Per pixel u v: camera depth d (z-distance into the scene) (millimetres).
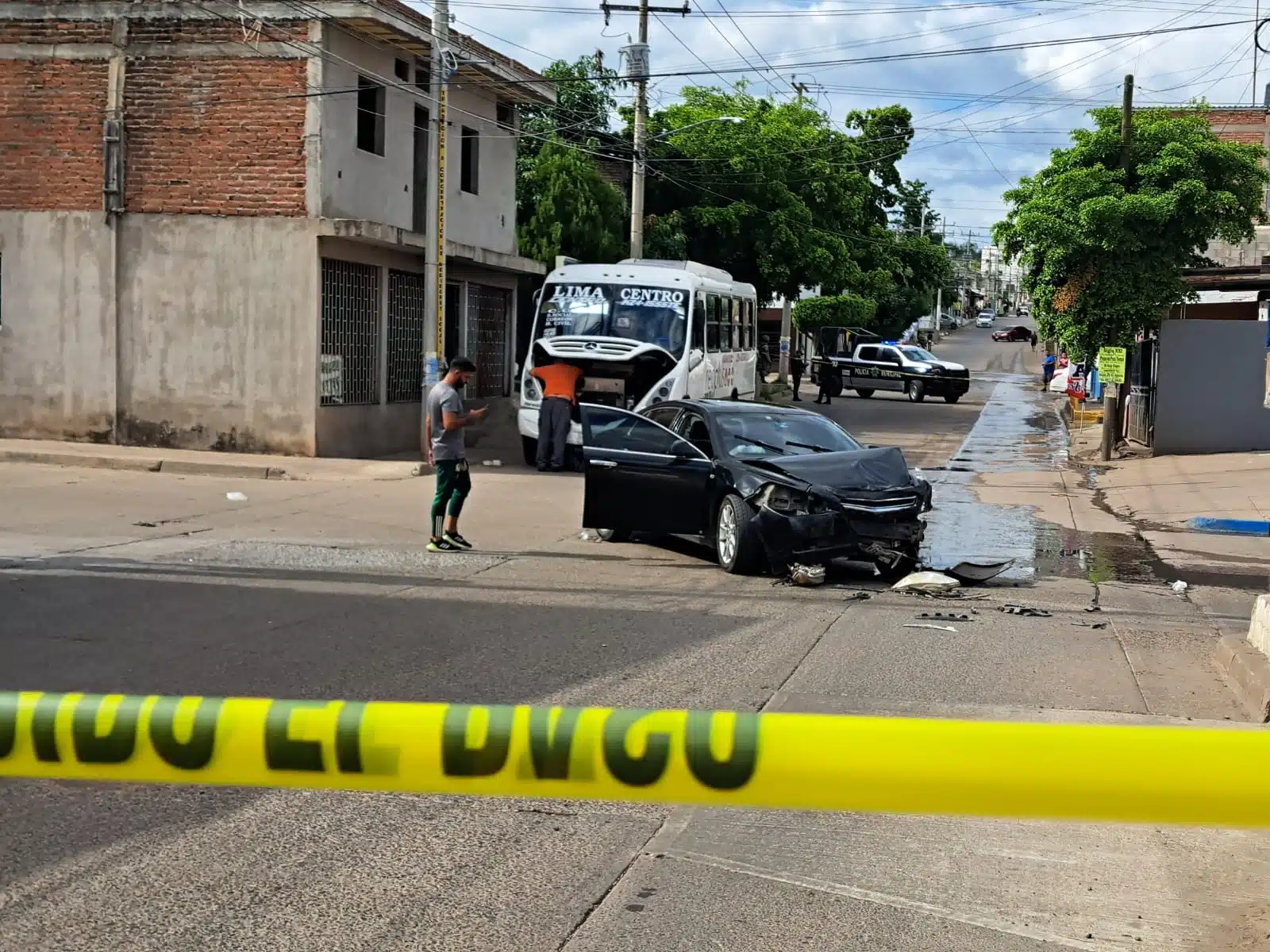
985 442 28281
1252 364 23344
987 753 1938
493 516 15336
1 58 20406
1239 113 50594
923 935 4262
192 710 2090
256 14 19734
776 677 7773
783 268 37406
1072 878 4832
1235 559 13516
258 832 5043
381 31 20359
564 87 38156
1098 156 23922
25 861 4680
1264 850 5164
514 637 8695
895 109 51156
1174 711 7176
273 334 20094
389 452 22469
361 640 8422
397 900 4414
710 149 37031
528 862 4816
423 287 23562
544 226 32219
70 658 7645
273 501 15773
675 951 4078
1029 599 10891
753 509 11523
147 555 11578
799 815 5465
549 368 20828
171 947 3996
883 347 42938
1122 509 17688
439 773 2062
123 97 20219
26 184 20594
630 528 12836
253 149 19984
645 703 7035
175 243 20266
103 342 20547
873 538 11320
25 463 18672
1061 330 23938
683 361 20875
